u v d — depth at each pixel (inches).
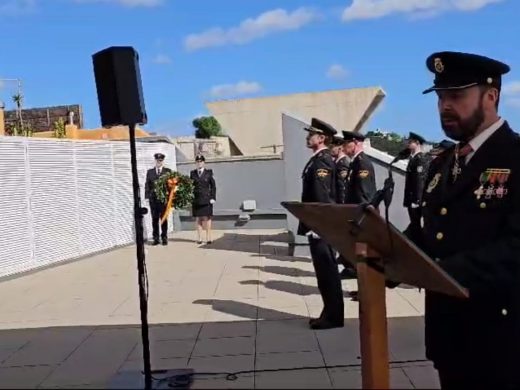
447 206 114.8
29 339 260.2
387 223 96.3
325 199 250.2
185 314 295.3
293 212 114.7
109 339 256.2
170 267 443.5
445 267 106.3
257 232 642.2
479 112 112.4
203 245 555.2
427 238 117.9
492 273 105.7
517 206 107.3
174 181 556.1
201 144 886.4
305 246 466.3
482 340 112.0
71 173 505.4
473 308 112.7
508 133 112.9
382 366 104.8
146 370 190.7
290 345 236.1
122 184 580.7
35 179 459.2
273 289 346.6
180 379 197.2
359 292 105.7
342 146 324.5
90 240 528.1
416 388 162.1
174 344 244.5
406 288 328.2
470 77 111.6
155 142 642.8
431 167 124.2
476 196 111.4
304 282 364.8
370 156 406.6
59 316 302.5
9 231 426.9
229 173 668.1
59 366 222.5
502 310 111.2
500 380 111.6
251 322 274.7
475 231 110.6
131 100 206.5
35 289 379.6
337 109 716.0
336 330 254.4
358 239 104.8
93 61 211.3
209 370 208.7
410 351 219.1
